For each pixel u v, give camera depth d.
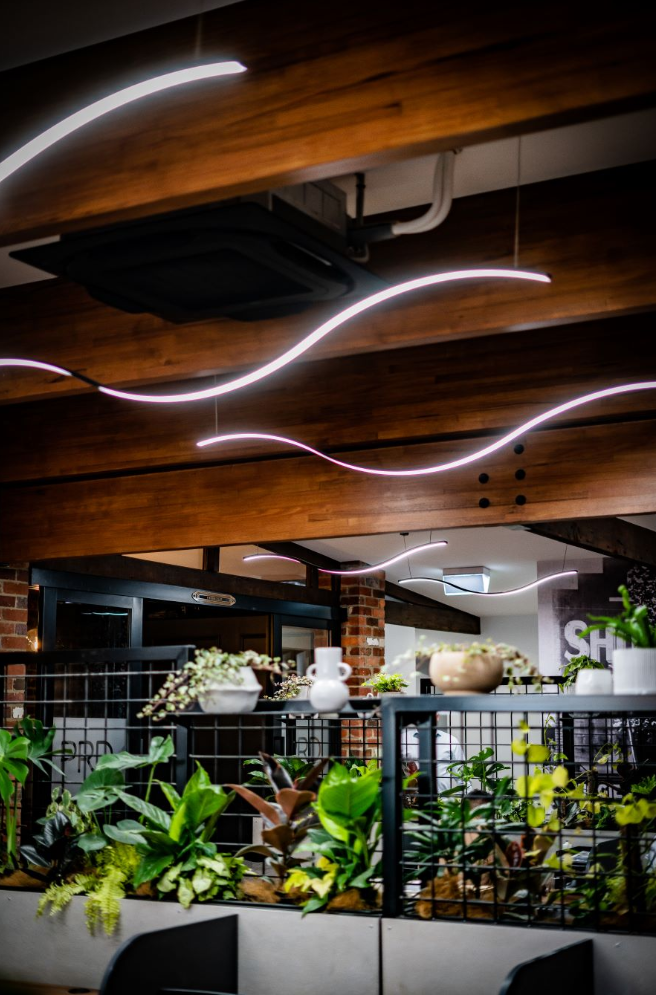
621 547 7.18
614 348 4.80
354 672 9.02
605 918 3.27
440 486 5.30
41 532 6.30
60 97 3.14
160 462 5.86
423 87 2.69
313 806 3.64
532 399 4.94
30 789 6.18
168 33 3.01
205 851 3.82
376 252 4.15
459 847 3.57
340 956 3.42
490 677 3.52
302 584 8.96
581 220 3.83
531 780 3.33
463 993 3.23
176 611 8.89
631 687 3.21
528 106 2.59
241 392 5.71
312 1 2.85
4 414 6.37
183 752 4.00
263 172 2.82
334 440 5.42
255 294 3.44
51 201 3.07
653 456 4.84
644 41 2.52
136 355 4.53
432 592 11.22
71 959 3.85
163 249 3.12
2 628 6.25
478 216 4.00
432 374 5.21
